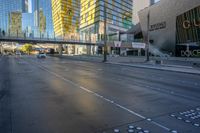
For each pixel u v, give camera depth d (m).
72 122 6.53
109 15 112.50
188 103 9.05
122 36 106.06
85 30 120.81
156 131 5.88
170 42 80.12
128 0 127.50
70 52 142.50
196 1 63.94
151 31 89.88
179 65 38.09
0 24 139.12
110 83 14.64
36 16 145.12
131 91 11.67
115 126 6.22
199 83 15.51
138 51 94.62
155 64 41.09
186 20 70.38
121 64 40.81
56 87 12.80
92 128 6.05
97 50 113.00
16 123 6.43
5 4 143.00
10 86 13.12
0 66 31.67
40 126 6.19
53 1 128.75
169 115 7.31
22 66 31.59
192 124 6.46
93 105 8.53
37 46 152.88
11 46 164.00
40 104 8.65
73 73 21.52
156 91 11.79
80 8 125.56
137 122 6.58
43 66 31.78
